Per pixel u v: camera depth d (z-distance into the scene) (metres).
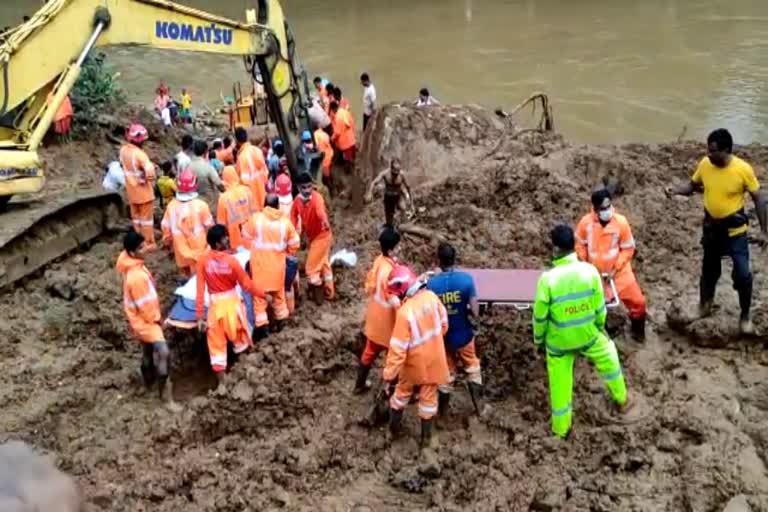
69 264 11.95
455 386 9.09
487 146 14.46
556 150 13.97
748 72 27.16
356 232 12.85
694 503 7.18
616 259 9.00
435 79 28.77
